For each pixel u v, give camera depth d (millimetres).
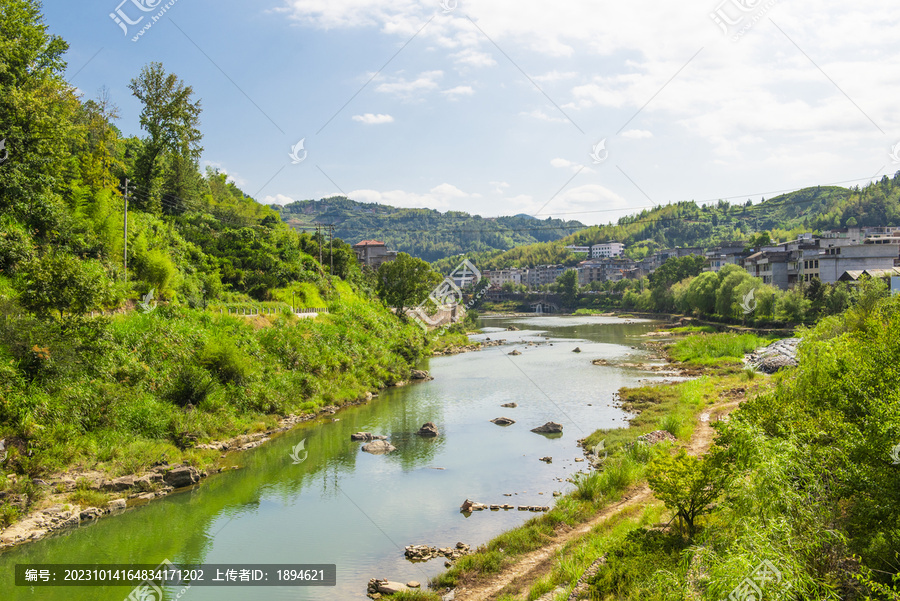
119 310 51562
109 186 70312
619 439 39594
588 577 19359
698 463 21219
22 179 48375
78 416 33688
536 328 163000
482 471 36062
